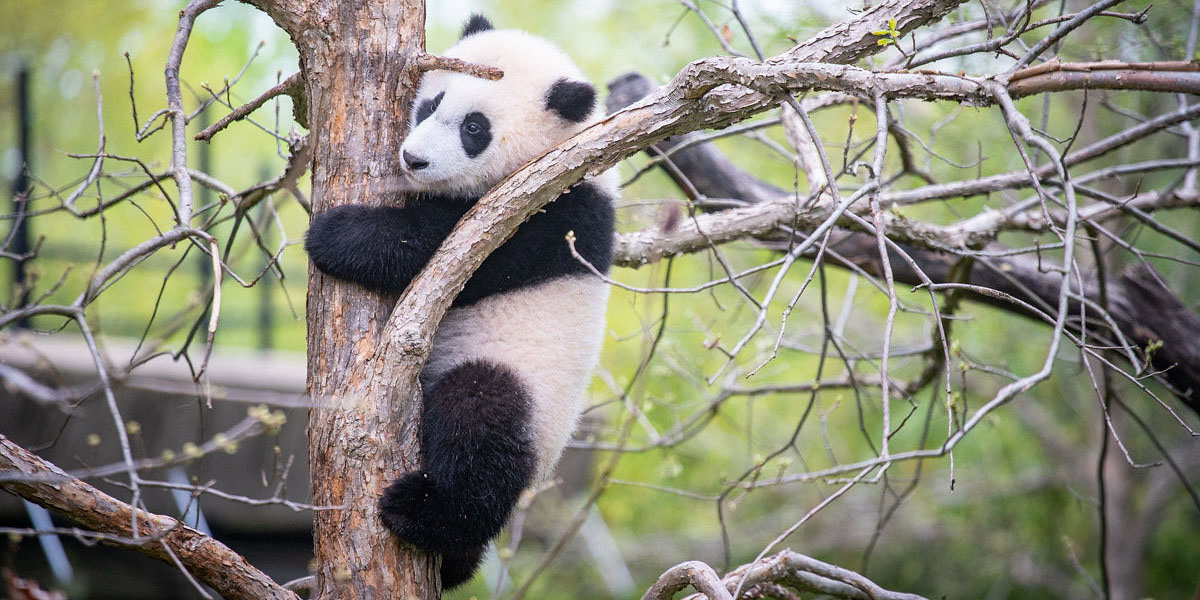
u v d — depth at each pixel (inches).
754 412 865.5
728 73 230.5
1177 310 407.2
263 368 489.4
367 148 273.9
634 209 457.4
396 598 262.8
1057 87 226.7
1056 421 895.7
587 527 813.9
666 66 661.9
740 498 340.5
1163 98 639.1
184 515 216.8
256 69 861.2
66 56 975.0
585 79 351.3
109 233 802.2
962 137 597.0
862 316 845.2
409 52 274.4
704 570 265.3
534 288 331.3
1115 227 620.7
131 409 436.8
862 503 893.8
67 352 457.4
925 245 369.4
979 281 412.8
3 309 247.1
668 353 476.7
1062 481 840.3
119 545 238.1
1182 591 863.1
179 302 698.2
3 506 439.5
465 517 289.7
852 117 279.7
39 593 215.6
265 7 266.5
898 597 293.7
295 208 715.4
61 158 922.7
